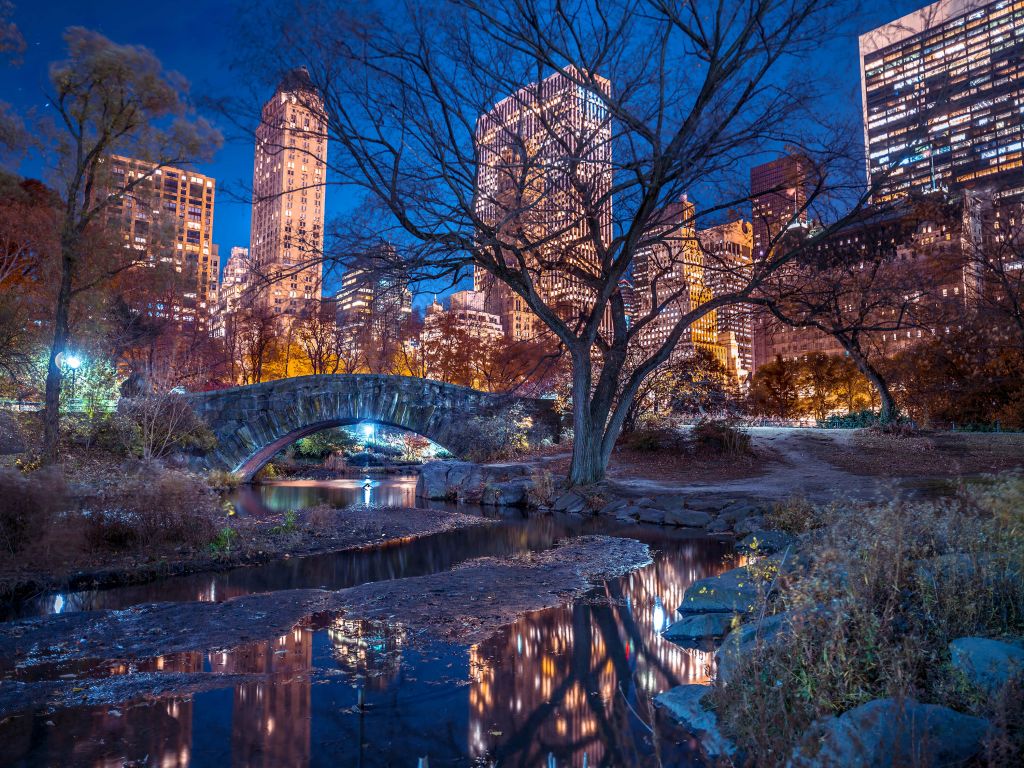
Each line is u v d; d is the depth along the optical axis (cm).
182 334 4809
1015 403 3641
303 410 3259
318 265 1467
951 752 313
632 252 1980
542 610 816
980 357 3700
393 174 1449
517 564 1152
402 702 509
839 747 317
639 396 3347
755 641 464
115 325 3158
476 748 426
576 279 2391
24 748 420
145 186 2338
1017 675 357
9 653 630
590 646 662
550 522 1834
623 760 405
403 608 821
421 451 5809
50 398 2167
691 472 2616
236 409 3148
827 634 434
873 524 546
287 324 4806
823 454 2842
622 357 2330
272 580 1011
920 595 502
